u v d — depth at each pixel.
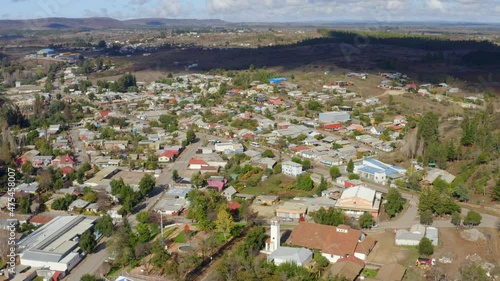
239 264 51.12
